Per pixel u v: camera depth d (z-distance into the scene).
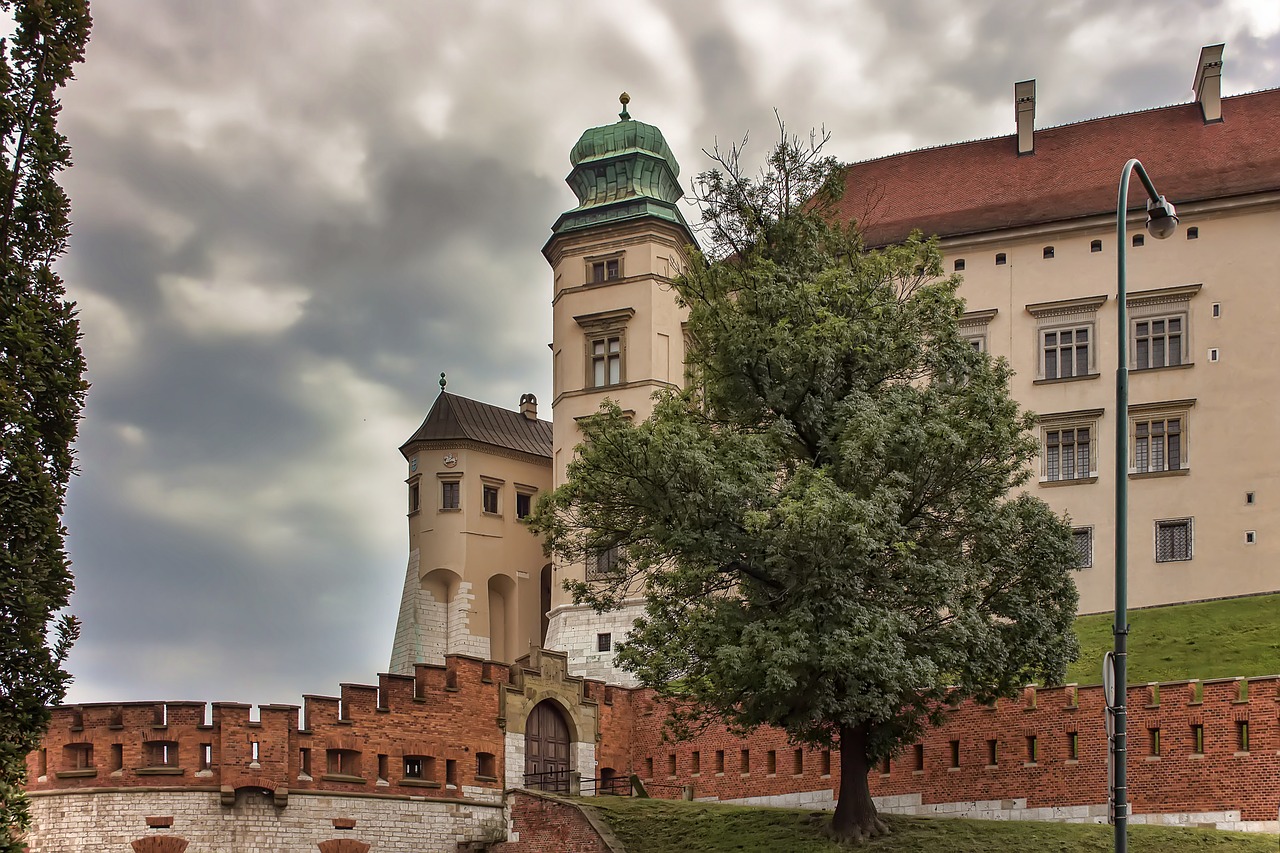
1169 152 65.12
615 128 67.44
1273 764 39.19
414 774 48.16
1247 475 59.78
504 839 48.69
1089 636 55.03
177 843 43.56
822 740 41.09
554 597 63.69
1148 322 62.47
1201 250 62.03
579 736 53.09
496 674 50.81
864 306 39.91
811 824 41.09
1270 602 55.56
